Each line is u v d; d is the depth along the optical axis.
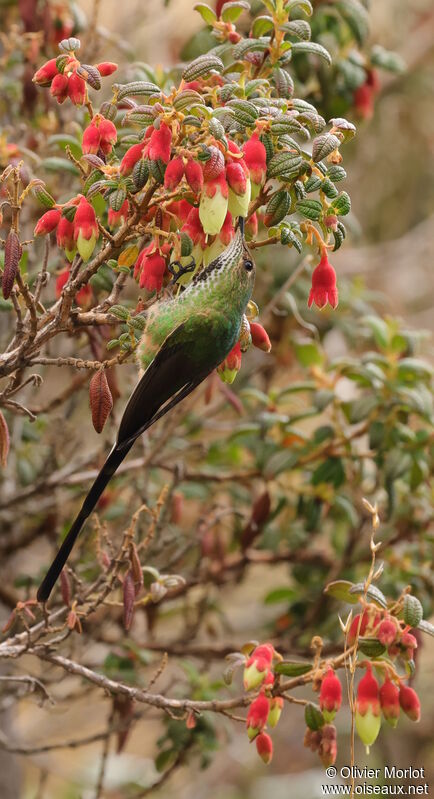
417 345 9.36
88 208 5.14
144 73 8.36
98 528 6.83
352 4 9.19
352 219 10.45
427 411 8.94
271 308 9.35
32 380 5.62
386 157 17.03
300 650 9.44
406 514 9.81
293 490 9.83
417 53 16.44
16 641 6.66
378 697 5.72
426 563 9.79
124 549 6.32
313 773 16.94
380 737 15.62
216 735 8.91
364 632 5.89
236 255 5.36
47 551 12.78
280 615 10.88
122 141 5.49
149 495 10.02
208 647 9.38
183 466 8.88
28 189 5.11
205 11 6.64
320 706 5.73
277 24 6.11
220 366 5.67
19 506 9.96
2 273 5.62
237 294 5.38
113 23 14.13
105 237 5.38
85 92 5.35
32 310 5.21
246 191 4.96
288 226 5.42
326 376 9.87
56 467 9.71
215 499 10.80
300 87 9.29
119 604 6.52
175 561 9.19
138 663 8.95
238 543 10.52
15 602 9.74
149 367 5.31
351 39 9.66
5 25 11.03
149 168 4.94
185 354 5.34
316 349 9.66
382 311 16.39
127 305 7.55
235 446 10.82
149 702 6.25
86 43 9.96
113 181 5.14
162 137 4.87
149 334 5.34
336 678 5.73
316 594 10.15
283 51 6.15
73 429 9.97
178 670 13.45
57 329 5.34
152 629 9.45
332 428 9.43
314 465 9.78
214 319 5.32
